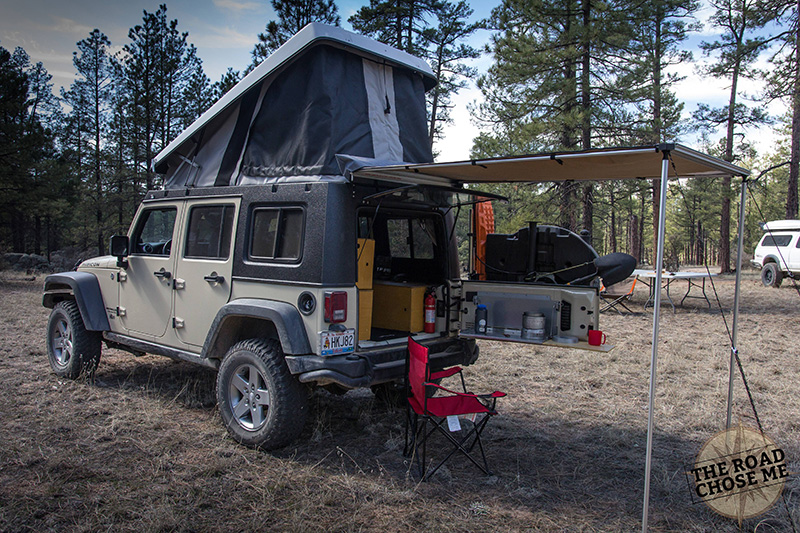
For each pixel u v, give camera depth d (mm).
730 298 13922
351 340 3707
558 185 14734
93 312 5297
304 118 4074
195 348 4445
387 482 3412
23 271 20609
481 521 2973
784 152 38750
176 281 4594
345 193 3738
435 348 4312
